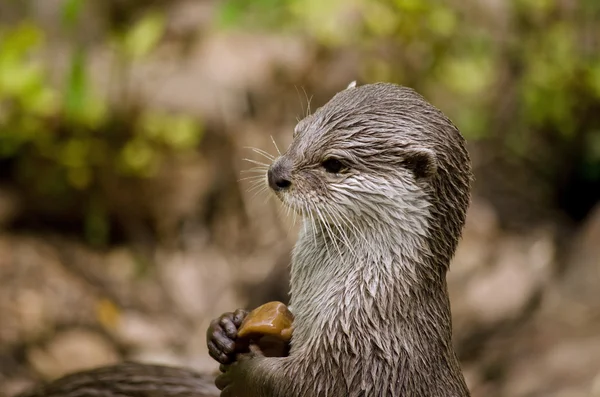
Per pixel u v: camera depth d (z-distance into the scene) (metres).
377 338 8.86
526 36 25.39
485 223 22.47
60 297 18.09
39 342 16.98
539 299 19.94
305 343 9.03
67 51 22.36
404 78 22.62
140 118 21.19
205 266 20.81
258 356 9.21
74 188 20.75
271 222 21.14
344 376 8.84
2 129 20.08
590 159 24.92
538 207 23.98
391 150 9.00
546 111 24.78
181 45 23.44
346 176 9.13
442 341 9.16
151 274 20.47
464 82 23.33
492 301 19.77
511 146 24.62
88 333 17.69
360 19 22.52
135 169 20.86
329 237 9.34
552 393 16.08
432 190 9.07
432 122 9.12
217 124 21.52
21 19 23.09
